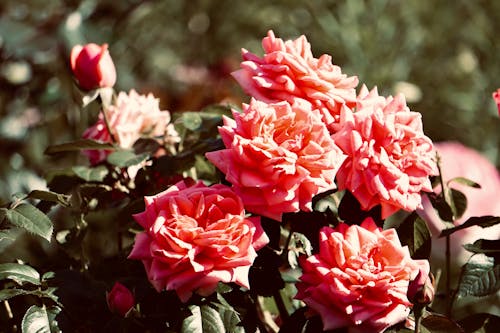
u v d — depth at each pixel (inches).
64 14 70.8
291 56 37.0
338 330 35.3
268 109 34.8
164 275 33.6
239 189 34.5
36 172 72.0
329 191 36.8
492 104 86.1
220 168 34.5
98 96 42.1
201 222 34.4
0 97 72.4
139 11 82.5
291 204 34.2
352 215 37.0
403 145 35.7
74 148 41.4
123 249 41.6
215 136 42.0
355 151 34.9
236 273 33.7
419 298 34.9
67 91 71.0
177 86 86.8
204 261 33.7
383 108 36.7
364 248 34.7
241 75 37.4
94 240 52.2
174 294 36.0
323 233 34.9
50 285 36.9
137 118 43.1
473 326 38.0
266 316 42.8
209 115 42.7
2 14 70.2
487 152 84.6
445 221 39.4
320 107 36.6
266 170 34.0
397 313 34.0
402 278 34.3
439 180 40.3
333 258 34.6
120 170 42.5
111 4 73.4
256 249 34.3
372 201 35.3
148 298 36.4
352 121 35.6
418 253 38.2
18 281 37.4
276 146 34.2
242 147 34.2
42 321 35.8
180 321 35.5
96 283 37.3
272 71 36.9
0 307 40.6
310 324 35.7
